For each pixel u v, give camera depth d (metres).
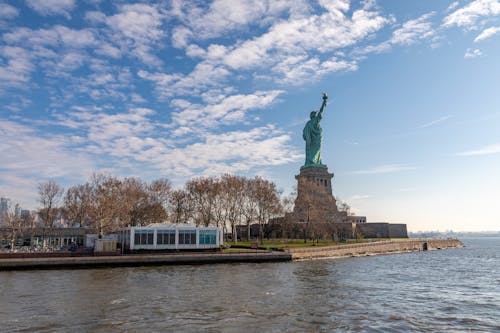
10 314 39.09
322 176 194.00
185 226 101.81
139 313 39.91
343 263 96.38
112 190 123.75
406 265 96.56
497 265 100.00
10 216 115.06
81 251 88.19
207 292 51.44
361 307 44.22
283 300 46.97
